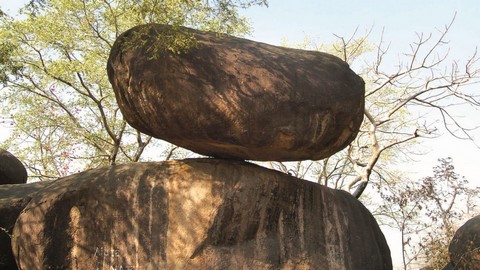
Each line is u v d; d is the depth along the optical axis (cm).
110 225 838
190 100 796
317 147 838
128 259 821
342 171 1869
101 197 848
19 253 852
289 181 882
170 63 805
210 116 794
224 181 844
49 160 1644
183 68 803
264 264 830
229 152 854
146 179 855
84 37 1457
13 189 1023
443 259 1238
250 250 831
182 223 827
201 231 820
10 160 1248
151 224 831
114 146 1472
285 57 842
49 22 1438
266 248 840
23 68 1388
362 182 1245
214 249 817
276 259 839
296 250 855
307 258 856
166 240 823
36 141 1634
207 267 808
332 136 842
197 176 847
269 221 854
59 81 1542
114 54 848
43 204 851
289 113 801
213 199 833
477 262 1110
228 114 791
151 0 934
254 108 790
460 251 1153
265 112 792
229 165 858
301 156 861
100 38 1391
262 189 855
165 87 801
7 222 943
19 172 1262
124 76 829
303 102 806
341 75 845
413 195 1281
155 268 813
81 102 1608
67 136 1650
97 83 1527
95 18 1441
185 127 809
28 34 1456
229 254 820
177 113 802
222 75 802
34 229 842
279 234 855
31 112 1602
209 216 825
